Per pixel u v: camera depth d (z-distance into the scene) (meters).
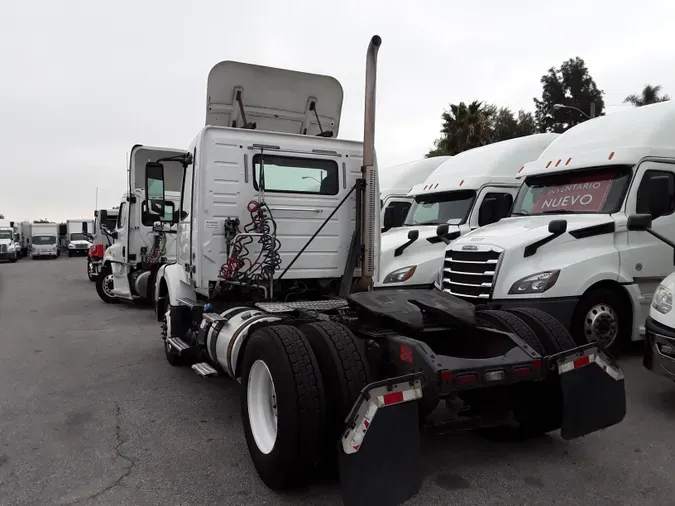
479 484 3.89
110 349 8.62
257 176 5.94
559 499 3.67
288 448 3.53
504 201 9.91
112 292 14.09
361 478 3.11
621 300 7.21
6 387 6.48
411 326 4.11
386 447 3.17
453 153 29.34
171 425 5.16
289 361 3.62
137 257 12.76
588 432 3.99
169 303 7.25
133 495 3.80
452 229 9.41
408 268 9.25
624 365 7.02
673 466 4.14
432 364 3.54
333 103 7.16
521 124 47.81
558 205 7.99
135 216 12.75
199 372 5.32
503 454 4.40
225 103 6.66
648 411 5.34
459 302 4.50
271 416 4.02
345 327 3.99
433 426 3.89
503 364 3.70
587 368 4.02
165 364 7.58
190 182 6.32
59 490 3.88
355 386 3.58
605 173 7.64
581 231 7.07
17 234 51.56
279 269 6.01
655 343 5.27
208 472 4.14
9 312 12.96
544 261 6.99
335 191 6.31
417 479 3.25
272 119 6.92
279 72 6.71
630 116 8.03
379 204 6.18
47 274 26.77
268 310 4.97
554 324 4.41
